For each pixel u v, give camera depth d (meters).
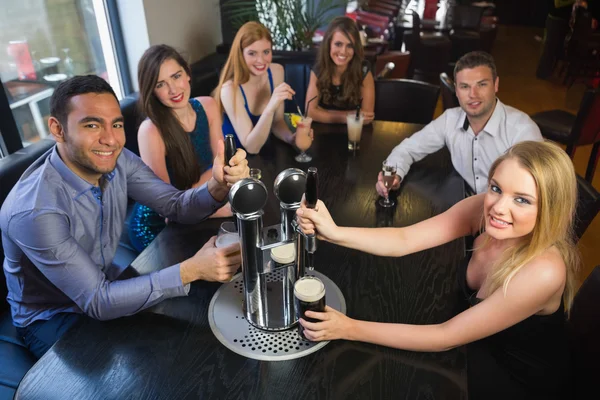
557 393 1.20
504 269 1.06
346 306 1.15
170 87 1.82
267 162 1.99
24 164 1.77
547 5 8.81
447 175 1.89
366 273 1.27
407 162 1.91
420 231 1.33
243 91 2.34
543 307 1.10
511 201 1.01
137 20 2.85
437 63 5.35
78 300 1.16
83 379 0.95
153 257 1.35
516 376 1.22
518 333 1.19
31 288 1.37
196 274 1.14
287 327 1.07
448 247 1.39
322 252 1.36
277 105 2.01
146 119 1.92
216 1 3.68
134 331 1.08
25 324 1.40
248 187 0.93
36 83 2.50
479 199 1.32
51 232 1.16
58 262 1.16
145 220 1.91
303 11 3.72
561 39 5.57
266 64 2.27
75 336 1.06
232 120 2.30
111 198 1.41
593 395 1.12
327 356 1.00
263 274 1.07
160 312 1.13
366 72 2.62
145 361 0.99
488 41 6.02
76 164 1.27
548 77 5.89
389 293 1.19
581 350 1.19
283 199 1.02
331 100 2.65
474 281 1.24
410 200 1.68
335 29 2.47
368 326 1.04
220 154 1.41
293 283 1.07
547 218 0.99
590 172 3.16
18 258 1.31
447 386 0.93
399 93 2.77
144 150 1.90
